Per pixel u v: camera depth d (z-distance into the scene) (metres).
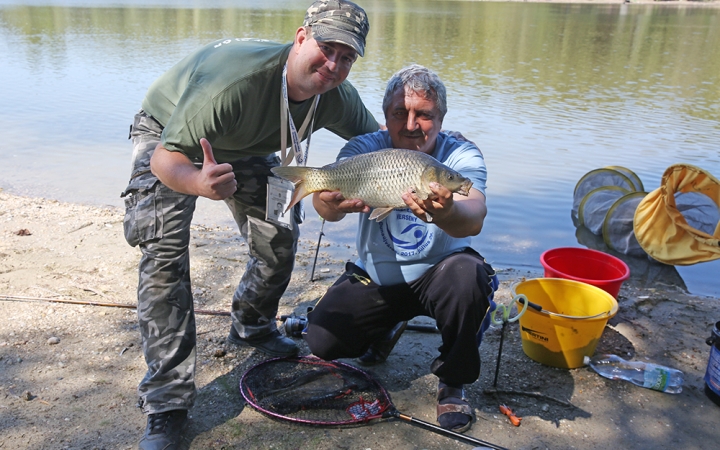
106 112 10.70
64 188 7.44
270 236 3.69
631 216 6.45
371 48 19.36
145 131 3.42
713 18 37.59
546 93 13.45
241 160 3.65
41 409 3.35
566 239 6.67
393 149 3.02
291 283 5.20
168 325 3.16
